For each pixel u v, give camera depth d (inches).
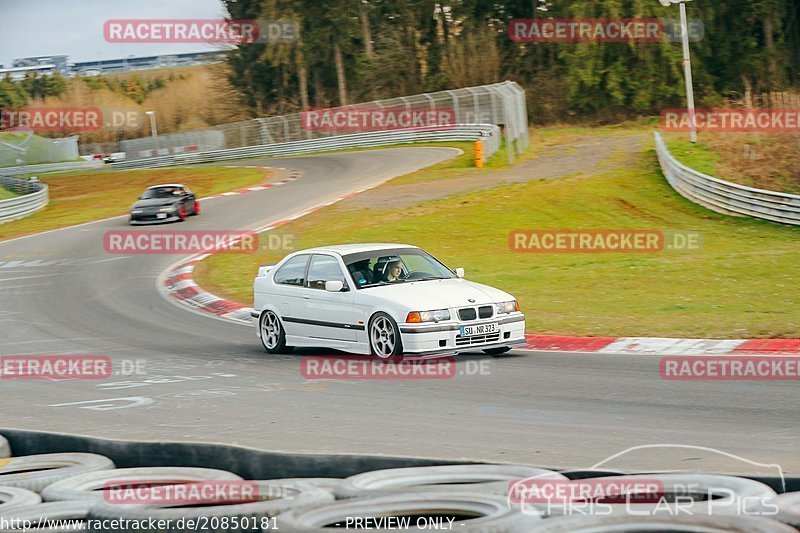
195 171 5383.9
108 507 452.1
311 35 7682.1
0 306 1867.6
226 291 1915.6
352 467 545.3
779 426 723.4
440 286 1145.4
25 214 3860.7
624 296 1656.0
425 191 3240.7
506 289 1804.9
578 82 6338.6
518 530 391.9
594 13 6274.6
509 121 4104.3
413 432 739.4
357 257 1191.6
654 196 2994.6
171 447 595.2
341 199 3208.7
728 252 2146.9
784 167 3198.8
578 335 1264.8
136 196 4389.8
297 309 1205.7
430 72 7460.6
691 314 1413.6
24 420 861.2
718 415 772.6
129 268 2333.9
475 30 7416.3
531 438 704.4
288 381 1019.3
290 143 6230.3
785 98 4124.0
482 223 2652.6
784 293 1595.7
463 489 465.7
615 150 4069.9
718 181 2743.6
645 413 789.9
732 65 6550.2
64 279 2213.3
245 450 571.5
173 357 1237.7
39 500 513.0
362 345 1127.0
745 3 6574.8
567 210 2800.2
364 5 7662.4
